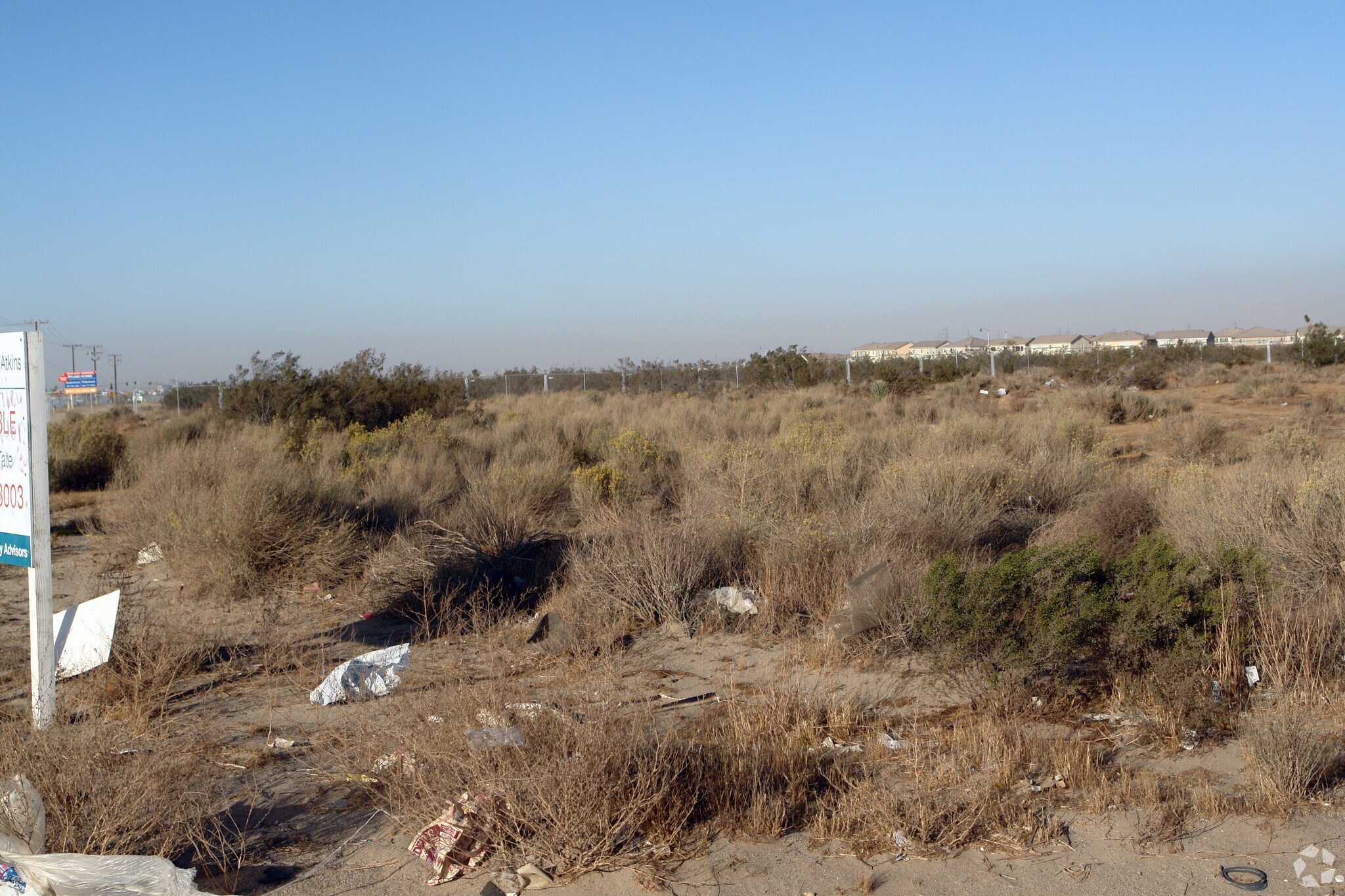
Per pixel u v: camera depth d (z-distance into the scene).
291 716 5.83
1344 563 7.52
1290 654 5.87
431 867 3.90
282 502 10.16
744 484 11.88
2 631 8.04
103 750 4.43
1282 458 13.38
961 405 27.61
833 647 6.84
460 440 18.94
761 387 41.34
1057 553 5.86
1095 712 5.60
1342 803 4.36
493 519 10.67
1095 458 13.84
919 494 10.61
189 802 4.42
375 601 8.73
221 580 9.12
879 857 3.98
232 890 3.77
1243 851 3.97
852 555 8.46
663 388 41.78
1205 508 9.04
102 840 3.87
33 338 5.25
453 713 4.57
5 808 3.76
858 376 42.97
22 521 5.31
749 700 5.93
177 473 12.70
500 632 7.59
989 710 5.61
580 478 13.84
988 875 3.82
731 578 8.57
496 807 4.02
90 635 6.42
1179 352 54.16
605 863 3.90
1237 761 4.86
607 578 8.24
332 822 4.35
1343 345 46.44
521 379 44.19
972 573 5.97
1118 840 4.07
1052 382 41.34
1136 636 5.68
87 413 46.50
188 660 6.79
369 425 24.48
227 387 24.27
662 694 6.16
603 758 4.10
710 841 4.12
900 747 5.09
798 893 3.72
